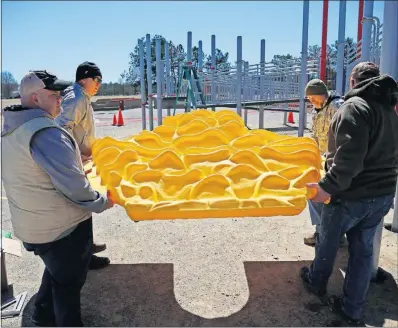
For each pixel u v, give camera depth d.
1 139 2.12
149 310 2.73
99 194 2.21
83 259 2.28
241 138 2.84
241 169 2.44
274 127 13.59
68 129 3.10
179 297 2.89
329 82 11.24
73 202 2.11
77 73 3.19
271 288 2.98
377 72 2.43
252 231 4.08
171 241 3.88
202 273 3.23
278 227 4.18
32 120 2.02
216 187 2.31
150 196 2.27
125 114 20.80
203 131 2.90
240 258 3.48
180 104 13.79
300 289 2.95
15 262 3.42
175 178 2.39
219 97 10.71
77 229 2.23
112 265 3.40
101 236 4.02
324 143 3.70
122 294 2.94
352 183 2.33
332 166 2.25
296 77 10.12
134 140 3.00
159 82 11.03
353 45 8.74
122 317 2.65
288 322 2.56
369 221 2.43
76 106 3.10
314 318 2.59
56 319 2.33
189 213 2.16
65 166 2.00
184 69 10.45
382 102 2.26
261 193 2.27
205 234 4.03
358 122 2.16
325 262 2.66
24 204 2.07
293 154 2.64
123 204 2.24
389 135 2.29
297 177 2.43
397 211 3.91
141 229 4.20
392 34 2.77
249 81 10.52
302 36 9.16
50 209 2.08
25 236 2.12
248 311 2.69
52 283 2.29
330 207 2.46
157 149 2.79
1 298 2.84
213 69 11.65
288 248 3.66
